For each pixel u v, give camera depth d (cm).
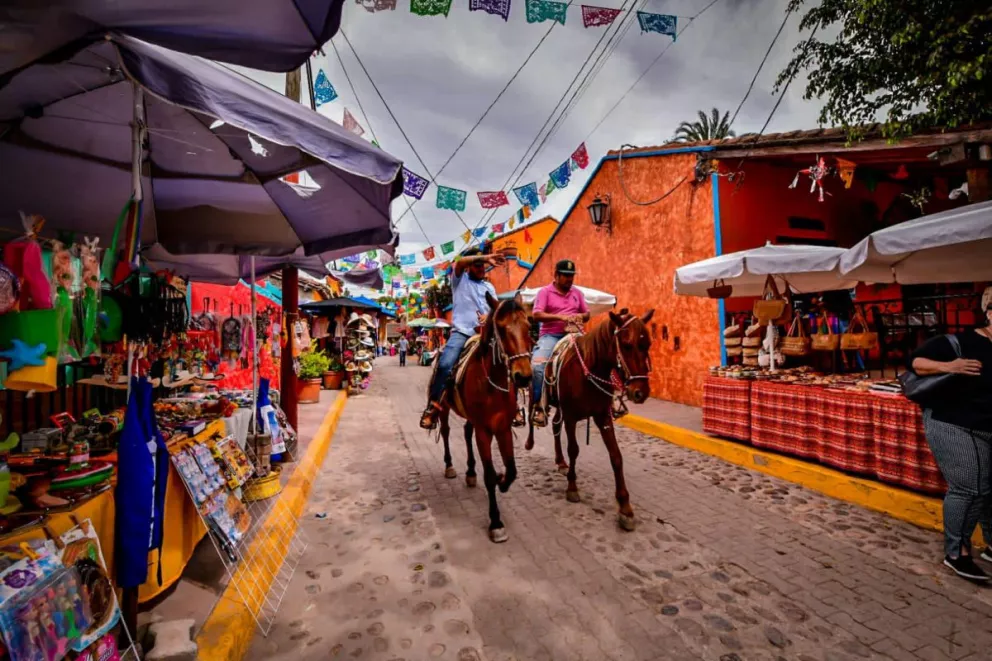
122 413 342
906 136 656
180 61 242
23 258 188
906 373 369
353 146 263
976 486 336
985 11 521
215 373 662
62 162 355
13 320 188
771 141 837
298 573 366
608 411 464
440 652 275
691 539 415
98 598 203
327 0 186
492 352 423
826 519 453
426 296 3331
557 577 356
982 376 331
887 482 482
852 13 616
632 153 1154
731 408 671
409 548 407
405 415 1106
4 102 279
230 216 463
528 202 715
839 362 812
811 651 273
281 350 734
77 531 204
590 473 607
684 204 1012
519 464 658
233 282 671
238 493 382
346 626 300
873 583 341
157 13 181
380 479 607
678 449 719
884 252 471
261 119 232
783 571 360
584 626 298
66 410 404
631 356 423
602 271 1304
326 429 835
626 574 358
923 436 450
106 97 304
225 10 184
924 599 321
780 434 600
